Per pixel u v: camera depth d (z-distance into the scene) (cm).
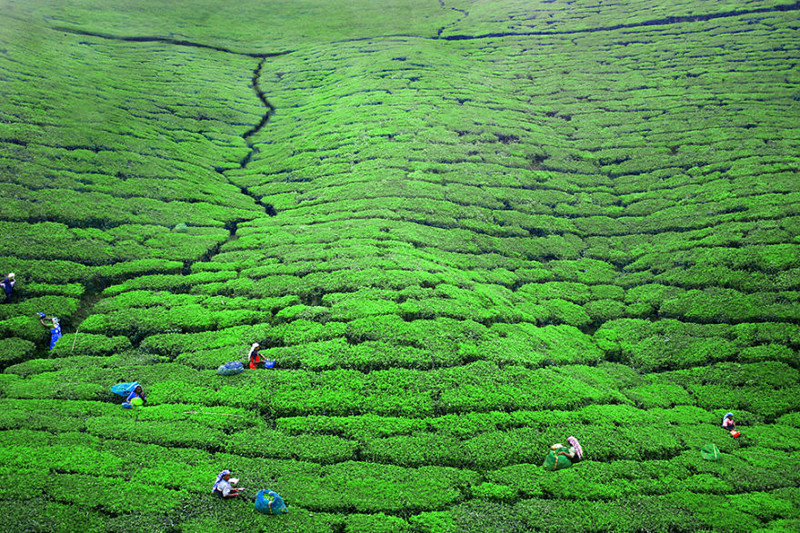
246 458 2109
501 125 5719
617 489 2064
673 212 4212
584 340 3125
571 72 7000
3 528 1647
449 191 4531
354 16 10331
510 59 7650
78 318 2977
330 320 2961
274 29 9744
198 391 2459
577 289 3603
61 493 1820
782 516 1972
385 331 2845
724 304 3184
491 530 1856
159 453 2077
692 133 5203
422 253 3641
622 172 4916
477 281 3481
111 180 4316
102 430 2159
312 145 5506
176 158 5038
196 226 4091
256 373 2588
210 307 3102
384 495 1981
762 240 3575
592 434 2344
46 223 3578
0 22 7044
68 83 5831
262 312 3055
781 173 4316
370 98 6400
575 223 4312
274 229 4059
